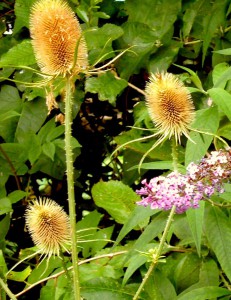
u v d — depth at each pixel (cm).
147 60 107
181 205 71
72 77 73
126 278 80
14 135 111
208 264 86
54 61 73
